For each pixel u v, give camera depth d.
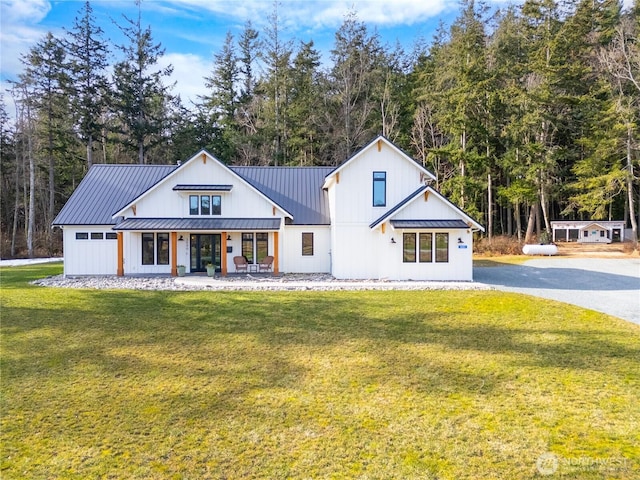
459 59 37.75
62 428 6.10
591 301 15.17
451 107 37.75
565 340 10.42
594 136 35.84
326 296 16.17
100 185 25.55
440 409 6.67
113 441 5.73
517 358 9.12
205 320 12.42
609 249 35.94
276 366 8.70
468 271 20.44
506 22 41.00
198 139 45.88
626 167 34.94
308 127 43.44
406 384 7.71
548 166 35.72
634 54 35.59
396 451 5.44
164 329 11.45
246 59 49.00
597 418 6.35
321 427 6.09
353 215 21.61
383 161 21.67
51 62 39.56
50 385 7.68
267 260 23.44
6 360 9.00
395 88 44.72
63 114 41.06
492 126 38.75
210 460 5.25
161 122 44.62
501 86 38.44
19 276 22.45
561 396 7.16
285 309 13.86
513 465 5.11
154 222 22.48
